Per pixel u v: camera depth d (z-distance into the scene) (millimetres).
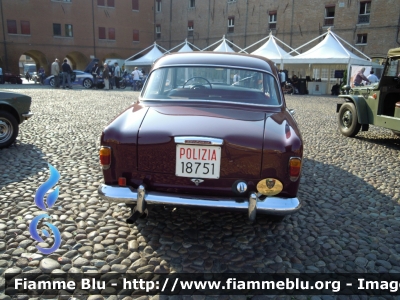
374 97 7742
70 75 23453
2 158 5590
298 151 2967
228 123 3164
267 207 2939
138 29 45531
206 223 3697
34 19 39531
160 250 3148
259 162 2975
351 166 5969
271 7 35281
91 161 5617
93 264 2910
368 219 3945
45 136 7293
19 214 3686
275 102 3822
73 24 41719
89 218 3666
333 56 23344
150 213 3857
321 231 3615
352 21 30422
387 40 28719
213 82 3965
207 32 41094
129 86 28781
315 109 14555
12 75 32469
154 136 3016
